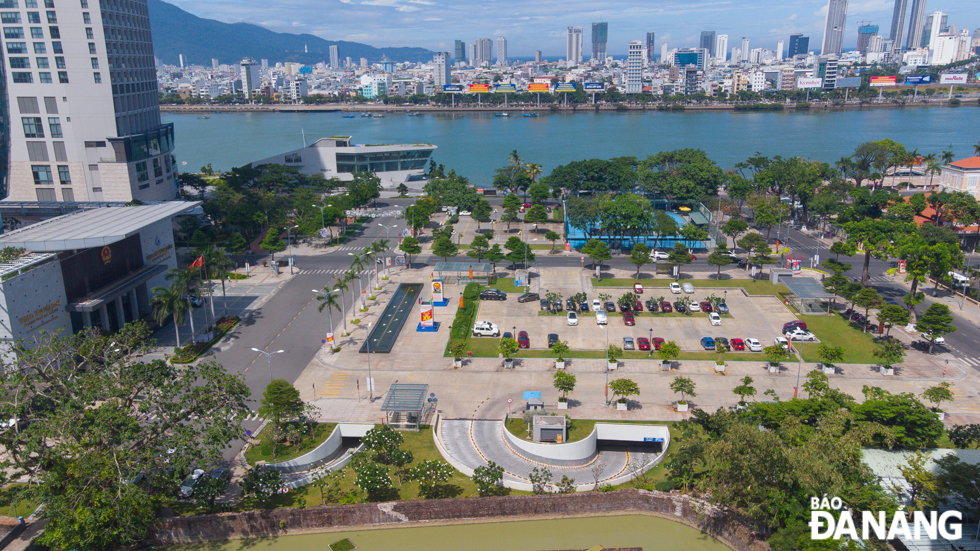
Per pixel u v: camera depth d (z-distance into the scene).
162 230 156.38
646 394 110.38
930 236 172.25
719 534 78.75
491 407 106.94
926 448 86.12
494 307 153.25
